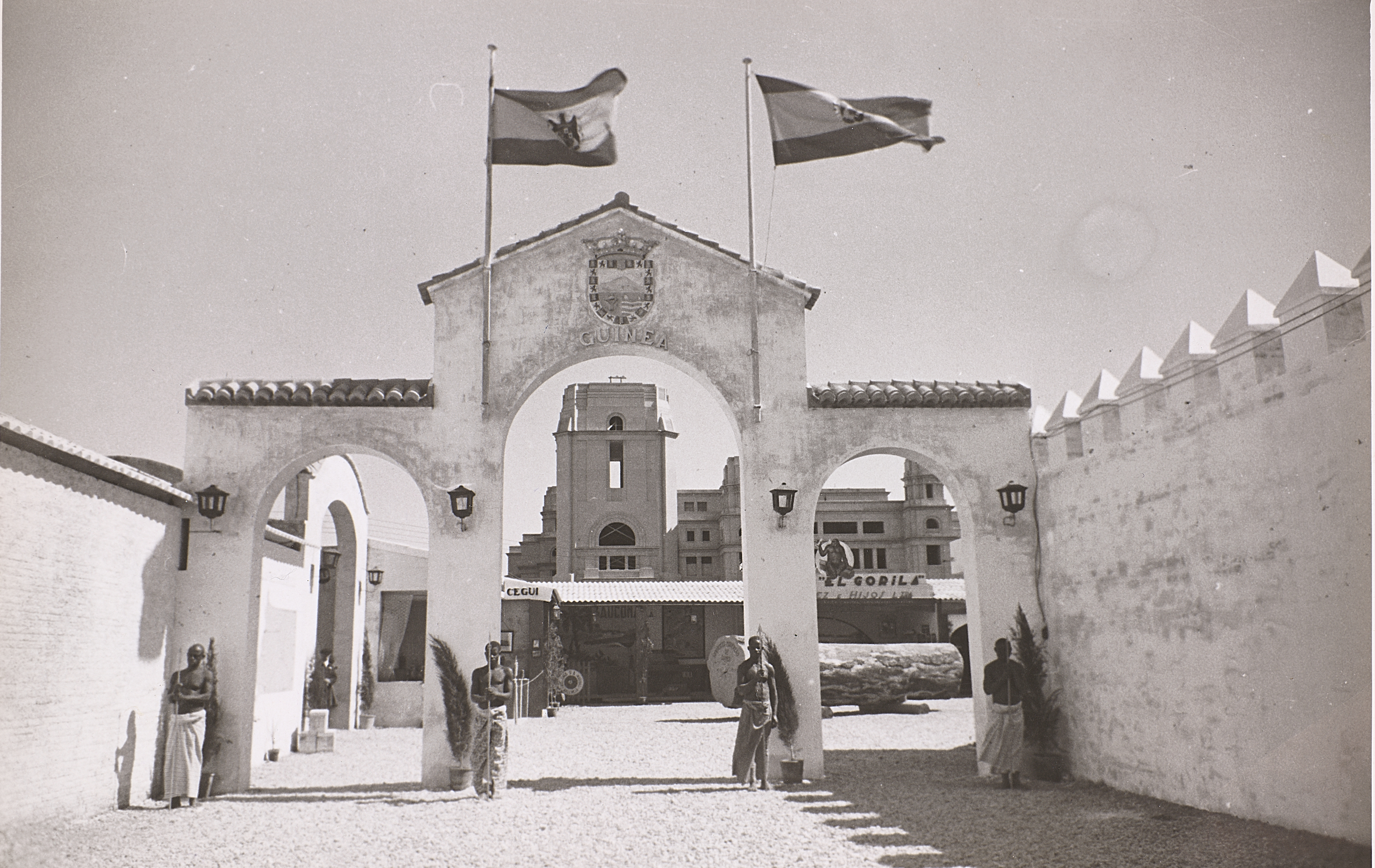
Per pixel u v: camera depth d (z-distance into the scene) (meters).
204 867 8.27
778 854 8.47
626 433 59.94
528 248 13.69
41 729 9.57
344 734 20.45
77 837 9.43
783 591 13.09
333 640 21.69
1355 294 7.87
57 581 9.86
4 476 8.98
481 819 10.28
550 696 27.41
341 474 20.70
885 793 11.70
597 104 13.69
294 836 9.51
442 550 12.84
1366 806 7.68
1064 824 9.53
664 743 18.02
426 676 12.59
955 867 7.94
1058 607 12.91
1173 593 10.30
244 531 12.72
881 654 24.73
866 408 13.61
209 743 11.98
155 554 11.92
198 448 12.88
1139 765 10.93
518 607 29.16
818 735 12.80
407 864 8.29
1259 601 8.92
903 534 59.56
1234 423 9.30
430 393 13.17
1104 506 11.73
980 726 13.29
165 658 12.17
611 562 57.94
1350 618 7.82
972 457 13.63
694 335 13.66
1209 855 7.96
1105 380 11.74
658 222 13.85
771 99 13.95
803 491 13.36
